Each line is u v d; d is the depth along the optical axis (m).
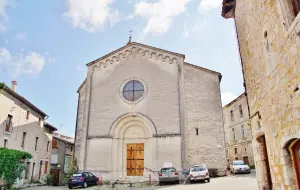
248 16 7.86
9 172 20.02
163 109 22.31
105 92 23.89
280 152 5.72
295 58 4.48
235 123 37.41
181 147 20.92
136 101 22.95
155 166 20.92
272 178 6.68
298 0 4.60
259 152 8.18
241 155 35.25
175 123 21.73
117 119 22.73
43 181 29.45
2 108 21.59
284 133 5.35
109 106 23.34
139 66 24.05
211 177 21.52
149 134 22.09
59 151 36.75
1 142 21.45
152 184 19.14
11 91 22.38
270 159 6.77
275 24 5.39
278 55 5.36
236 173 25.27
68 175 23.17
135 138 22.80
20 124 24.89
